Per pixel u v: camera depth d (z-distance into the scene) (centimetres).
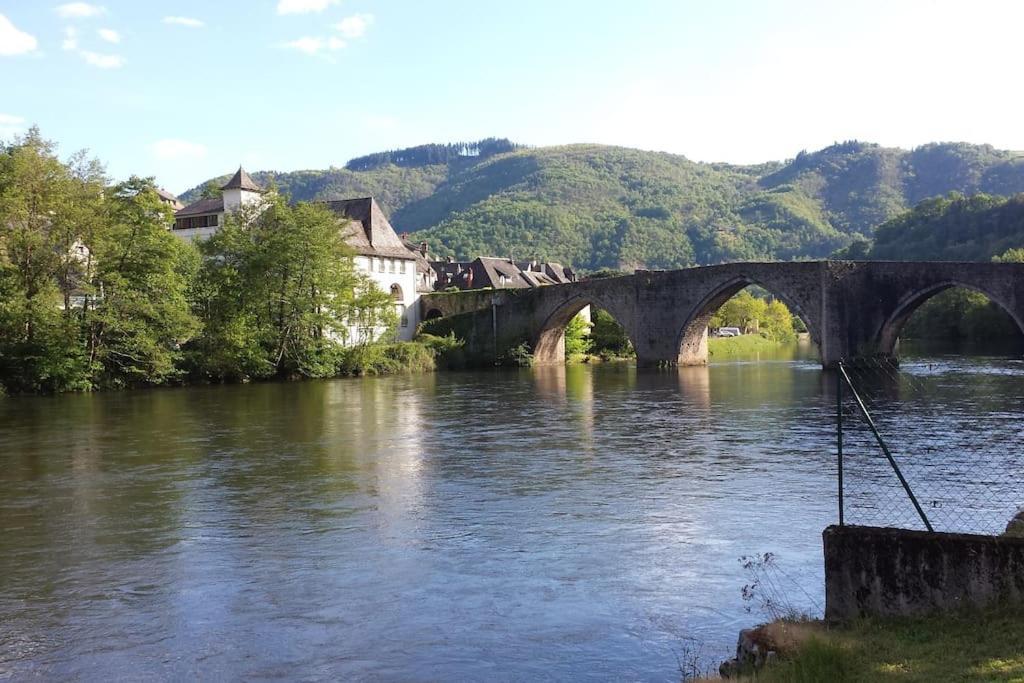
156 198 5600
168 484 2148
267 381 6109
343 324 6931
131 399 4628
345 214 8862
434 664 1052
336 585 1345
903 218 15012
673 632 1141
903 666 796
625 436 2923
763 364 7500
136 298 5344
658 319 7094
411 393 4884
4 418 3678
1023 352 7844
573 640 1119
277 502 1927
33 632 1169
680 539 1577
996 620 878
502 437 2939
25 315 4966
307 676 1024
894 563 948
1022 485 1988
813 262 6266
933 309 9738
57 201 5059
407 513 1805
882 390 4488
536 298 7925
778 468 2264
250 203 6700
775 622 988
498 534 1630
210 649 1106
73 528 1720
